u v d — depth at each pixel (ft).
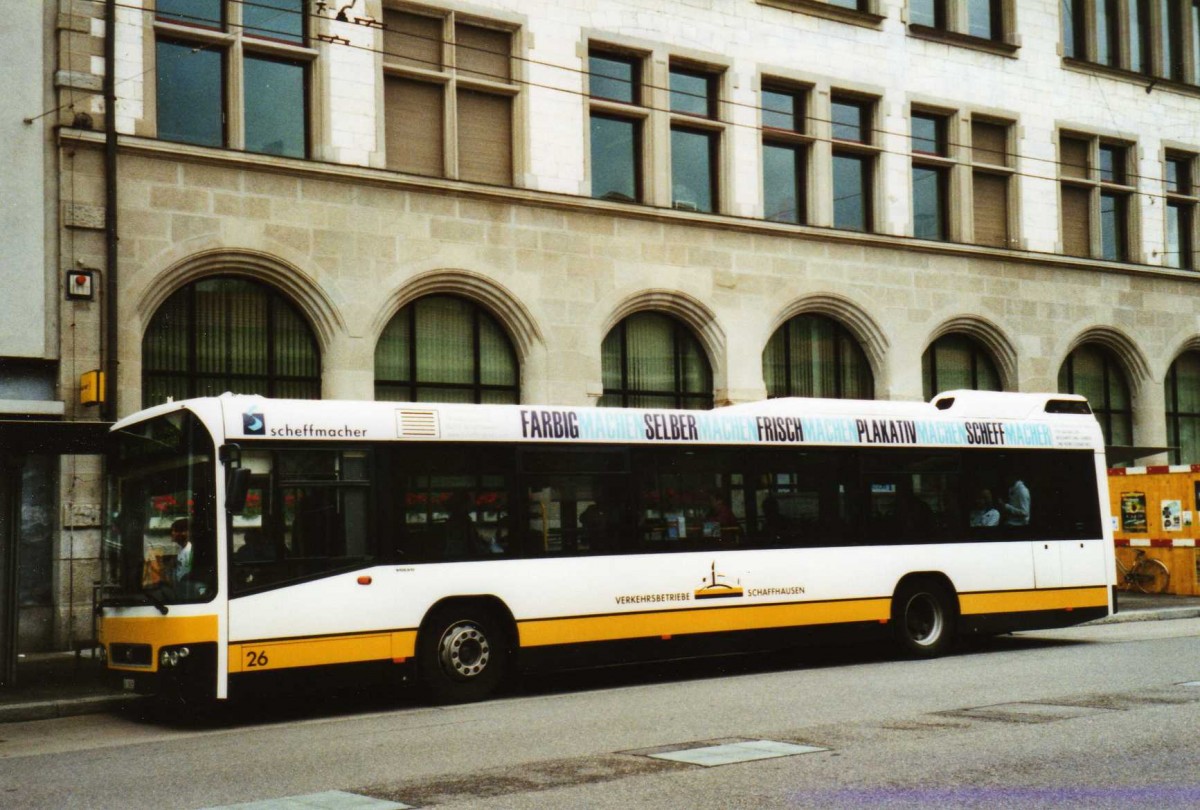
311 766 28.02
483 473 40.60
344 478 38.19
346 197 59.67
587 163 66.80
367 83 60.64
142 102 54.95
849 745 27.84
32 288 52.06
